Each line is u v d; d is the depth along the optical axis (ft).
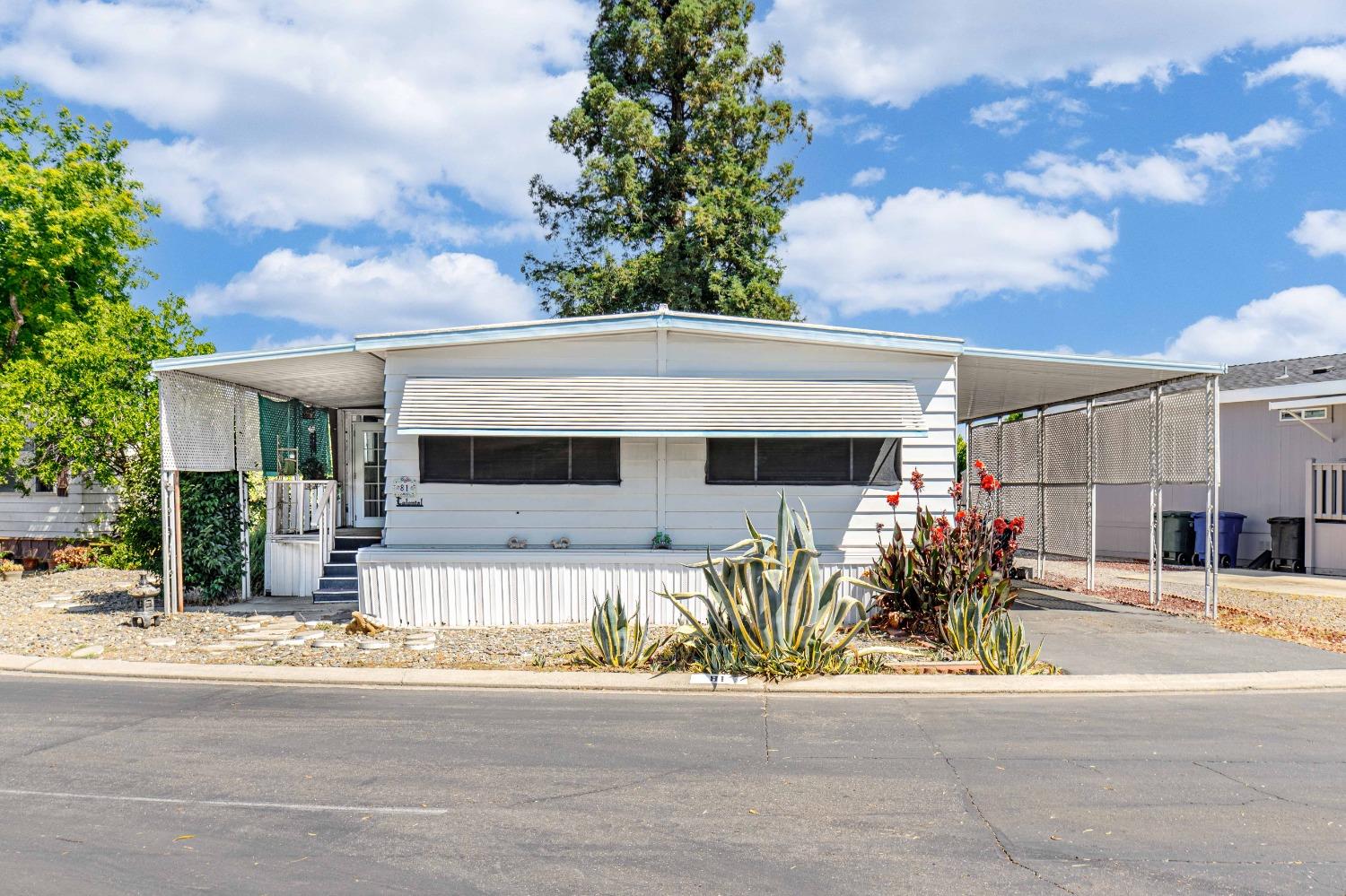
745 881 13.98
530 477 40.83
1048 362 40.50
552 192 93.76
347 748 21.25
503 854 15.02
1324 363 66.59
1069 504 55.16
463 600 38.68
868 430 39.01
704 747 21.31
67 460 59.11
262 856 14.94
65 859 14.79
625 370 40.83
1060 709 25.32
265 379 44.75
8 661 31.53
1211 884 13.87
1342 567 58.08
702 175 87.92
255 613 41.75
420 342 39.81
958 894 13.52
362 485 55.42
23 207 73.15
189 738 22.18
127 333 56.03
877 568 36.86
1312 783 18.72
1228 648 33.47
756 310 87.35
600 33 92.02
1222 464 67.82
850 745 21.48
